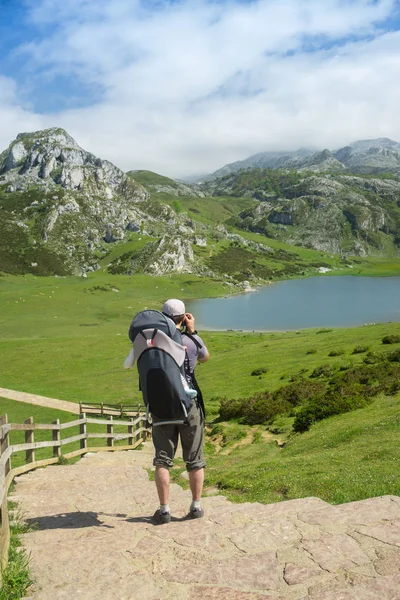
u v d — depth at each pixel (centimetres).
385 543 492
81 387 6059
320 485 1044
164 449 653
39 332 13075
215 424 3409
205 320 16212
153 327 630
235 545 520
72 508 834
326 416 2592
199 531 577
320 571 446
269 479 1195
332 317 16050
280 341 7744
